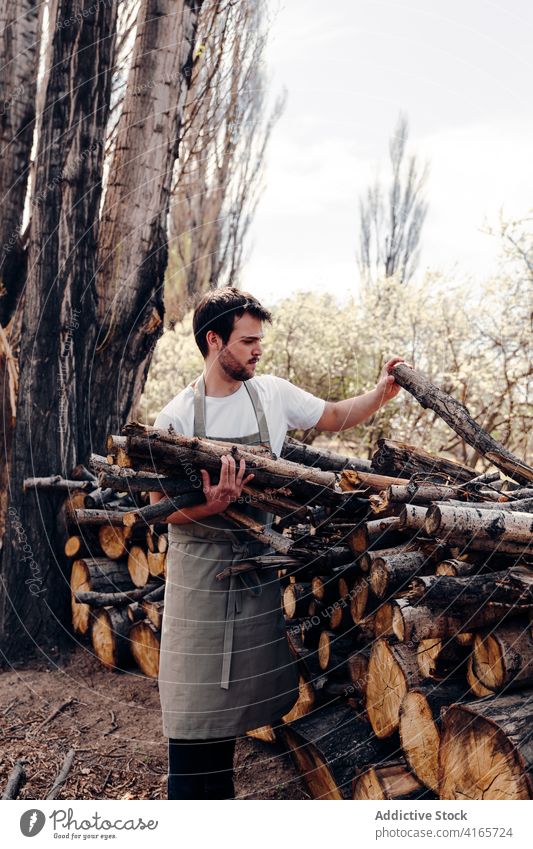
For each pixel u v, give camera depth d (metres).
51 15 3.81
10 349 3.96
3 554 3.80
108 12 3.87
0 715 3.15
